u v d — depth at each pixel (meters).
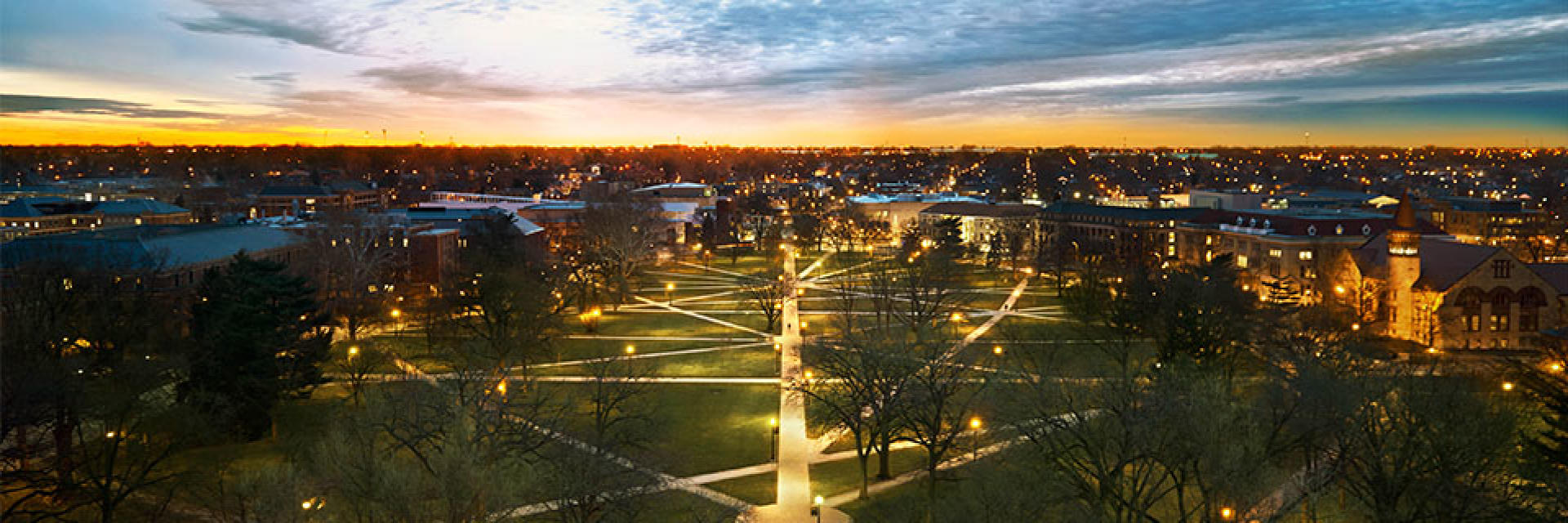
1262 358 107.31
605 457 69.75
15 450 69.00
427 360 123.38
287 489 58.78
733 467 85.38
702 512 73.38
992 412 80.00
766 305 153.62
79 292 94.00
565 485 62.53
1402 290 132.75
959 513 64.00
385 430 72.56
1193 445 60.75
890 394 79.94
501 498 58.31
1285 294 139.88
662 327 153.75
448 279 162.75
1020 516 61.09
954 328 146.62
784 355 130.88
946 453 86.44
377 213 176.88
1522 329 127.94
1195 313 105.69
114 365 81.12
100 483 70.88
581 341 141.88
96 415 74.06
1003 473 66.31
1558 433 78.31
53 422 73.50
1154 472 77.88
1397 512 63.81
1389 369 81.94
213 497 71.56
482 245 166.00
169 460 83.12
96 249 127.25
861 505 75.88
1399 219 133.50
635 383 95.50
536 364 124.06
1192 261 197.25
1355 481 70.81
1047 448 70.69
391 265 163.25
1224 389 73.69
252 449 87.88
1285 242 167.12
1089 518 59.53
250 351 89.12
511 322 123.06
